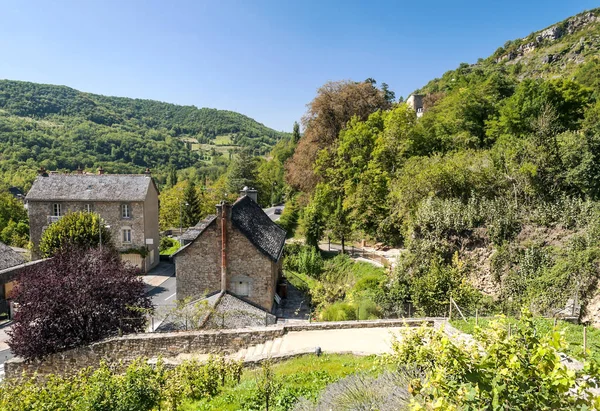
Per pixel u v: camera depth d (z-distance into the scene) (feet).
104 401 31.81
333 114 147.84
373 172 111.04
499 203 63.72
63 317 50.80
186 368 37.37
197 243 72.18
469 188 73.10
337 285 89.76
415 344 24.73
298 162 153.07
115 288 54.54
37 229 118.62
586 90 108.99
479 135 111.86
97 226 103.30
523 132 98.78
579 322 44.19
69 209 117.08
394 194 94.48
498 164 74.02
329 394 25.45
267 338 49.14
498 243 59.06
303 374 34.60
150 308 57.41
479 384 14.82
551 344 13.94
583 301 45.52
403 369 24.36
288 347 44.19
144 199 118.11
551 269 50.26
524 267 53.83
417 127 116.98
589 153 65.67
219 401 31.71
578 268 46.96
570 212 56.80
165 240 154.10
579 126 94.32
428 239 65.57
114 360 49.57
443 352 16.49
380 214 107.65
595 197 63.72
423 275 58.80
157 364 39.40
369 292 69.77
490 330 17.34
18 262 89.86
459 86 161.27
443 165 79.00
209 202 197.47
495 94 131.44
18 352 49.83
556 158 69.46
